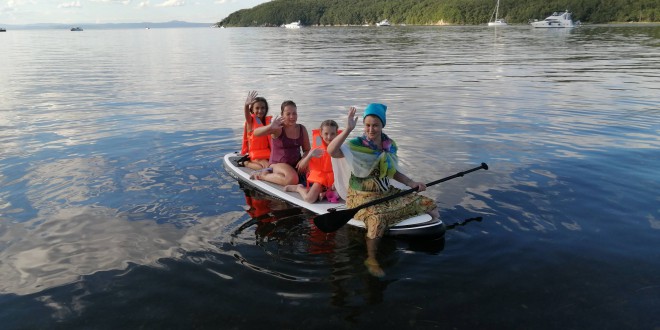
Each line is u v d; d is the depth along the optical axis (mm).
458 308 2770
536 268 3191
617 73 14461
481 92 11258
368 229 3779
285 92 11734
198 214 4199
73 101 10531
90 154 6066
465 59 20672
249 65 19438
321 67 18141
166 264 3309
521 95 10695
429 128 7457
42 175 5207
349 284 3045
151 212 4227
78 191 4723
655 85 11766
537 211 4105
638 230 3715
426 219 3859
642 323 2598
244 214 4223
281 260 3369
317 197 4531
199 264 3307
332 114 8898
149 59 23406
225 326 2641
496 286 2992
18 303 2887
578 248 3447
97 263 3340
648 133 6844
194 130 7508
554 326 2590
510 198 4406
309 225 4004
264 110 5566
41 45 41344
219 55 26047
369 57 22750
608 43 30016
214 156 6023
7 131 7430
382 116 3932
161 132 7359
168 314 2754
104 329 2639
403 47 30406
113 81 14211
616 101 9641
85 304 2867
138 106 9844
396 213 3850
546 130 7176
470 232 3746
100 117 8641
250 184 5008
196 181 5078
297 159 5242
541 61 19000
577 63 17875
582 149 6043
